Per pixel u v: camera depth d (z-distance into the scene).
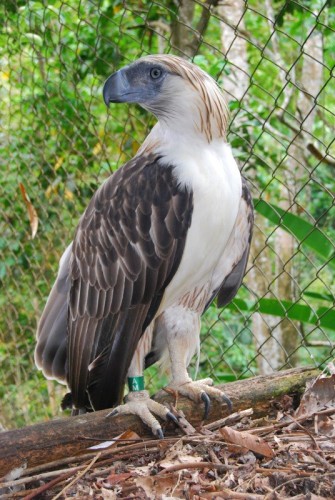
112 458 4.78
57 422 4.94
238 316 11.52
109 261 5.39
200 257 5.34
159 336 5.81
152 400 5.24
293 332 10.90
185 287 5.48
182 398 5.41
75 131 7.54
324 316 6.01
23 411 9.67
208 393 5.38
